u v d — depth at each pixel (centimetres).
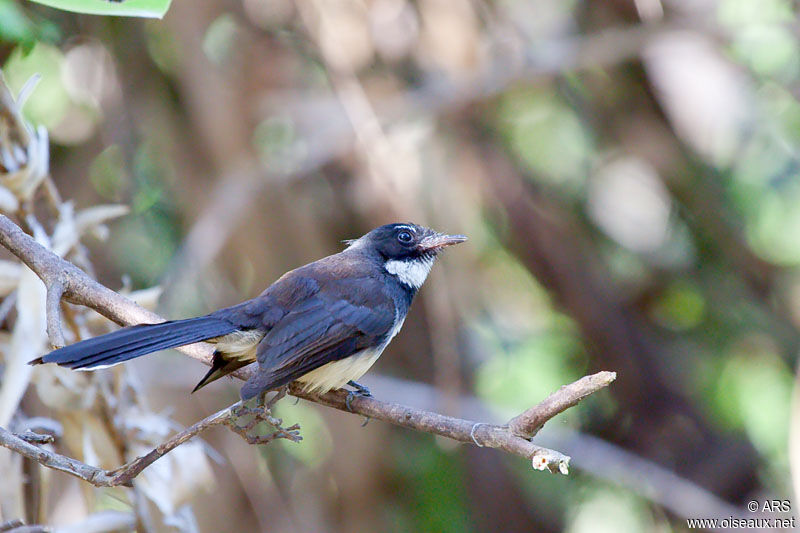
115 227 1241
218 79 1111
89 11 524
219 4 1138
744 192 1366
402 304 849
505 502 1276
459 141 1216
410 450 1304
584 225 1391
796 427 1096
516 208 1262
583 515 1375
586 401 1346
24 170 748
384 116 1132
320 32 1120
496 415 1165
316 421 1261
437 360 1127
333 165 1202
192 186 1152
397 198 1105
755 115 1334
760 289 1366
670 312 1418
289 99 1155
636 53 1219
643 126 1327
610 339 1296
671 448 1309
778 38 1354
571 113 1399
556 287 1284
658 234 1403
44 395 755
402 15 1174
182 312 1177
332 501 1187
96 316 782
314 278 794
